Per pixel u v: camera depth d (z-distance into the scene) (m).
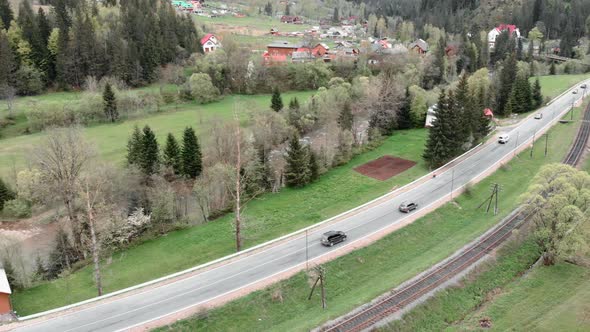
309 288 52.25
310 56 170.88
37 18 141.00
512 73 123.50
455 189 76.56
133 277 58.25
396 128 114.88
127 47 142.25
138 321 46.16
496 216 68.06
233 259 57.66
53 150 62.47
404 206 69.06
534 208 62.94
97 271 53.72
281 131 90.56
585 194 54.56
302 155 83.31
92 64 136.50
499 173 82.94
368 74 154.62
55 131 68.25
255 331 46.62
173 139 80.31
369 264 57.34
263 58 154.38
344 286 53.56
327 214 72.19
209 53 156.00
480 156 90.75
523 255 59.25
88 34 136.38
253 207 76.19
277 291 50.81
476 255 57.78
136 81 140.75
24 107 115.44
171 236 68.81
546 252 57.72
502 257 58.12
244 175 78.56
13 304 53.00
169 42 155.38
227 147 80.88
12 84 123.50
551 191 59.00
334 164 92.56
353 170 90.19
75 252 65.56
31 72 128.00
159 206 69.00
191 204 77.88
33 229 71.94
